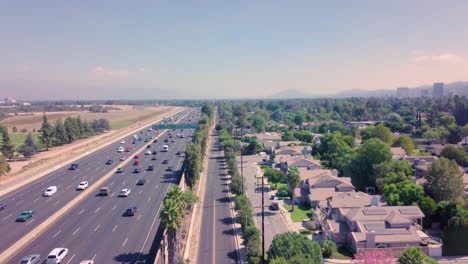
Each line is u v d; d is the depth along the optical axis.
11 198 85.94
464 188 74.69
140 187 96.81
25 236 61.75
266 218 76.62
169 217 48.97
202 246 62.66
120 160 136.75
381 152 93.88
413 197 72.50
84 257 54.25
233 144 163.12
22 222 68.94
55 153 152.88
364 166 95.94
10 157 136.38
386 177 85.75
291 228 70.62
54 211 75.56
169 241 50.44
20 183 100.25
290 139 186.38
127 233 63.94
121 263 52.19
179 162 133.62
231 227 72.00
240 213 69.06
